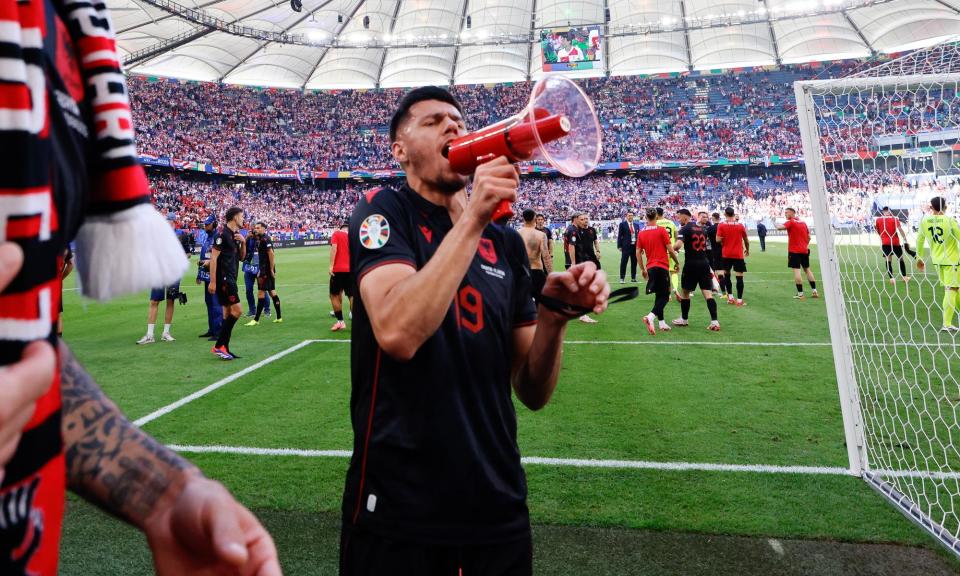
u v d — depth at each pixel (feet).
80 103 1.74
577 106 3.44
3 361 1.26
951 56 11.91
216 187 145.48
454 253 3.44
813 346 22.99
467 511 4.12
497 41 145.07
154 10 103.86
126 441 2.00
